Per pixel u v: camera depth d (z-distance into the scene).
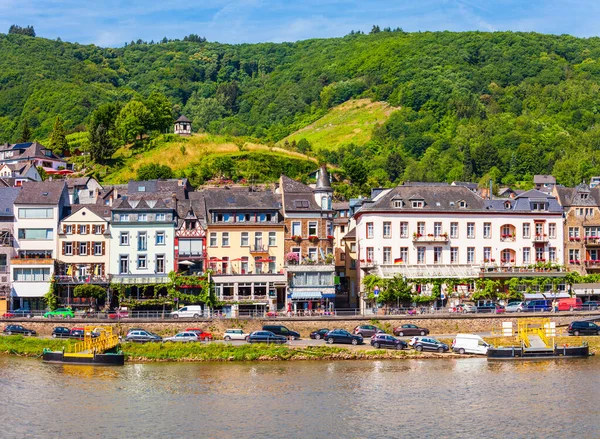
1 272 125.25
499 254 133.50
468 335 105.56
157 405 80.25
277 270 127.81
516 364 99.75
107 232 126.88
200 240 127.25
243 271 127.31
